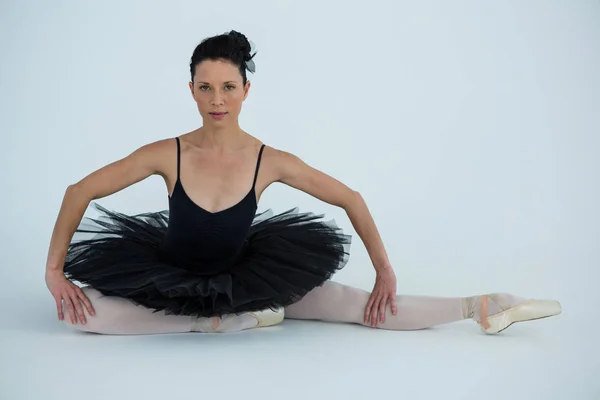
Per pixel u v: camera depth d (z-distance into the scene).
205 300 3.01
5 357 2.81
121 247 3.21
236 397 2.51
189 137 3.12
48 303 3.52
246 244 3.27
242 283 3.08
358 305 3.21
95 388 2.56
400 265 4.10
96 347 2.94
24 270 3.96
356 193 3.18
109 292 3.05
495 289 3.77
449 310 3.13
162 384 2.60
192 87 3.05
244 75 3.05
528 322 3.33
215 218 3.03
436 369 2.76
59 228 3.03
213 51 2.97
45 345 2.95
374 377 2.69
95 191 3.02
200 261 3.11
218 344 3.00
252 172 3.07
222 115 3.00
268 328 3.21
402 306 3.17
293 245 3.26
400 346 2.99
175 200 3.05
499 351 2.95
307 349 2.94
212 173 3.06
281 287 3.07
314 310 3.27
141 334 3.11
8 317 3.30
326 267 3.19
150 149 3.07
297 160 3.12
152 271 3.07
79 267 3.13
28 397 2.50
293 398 2.52
